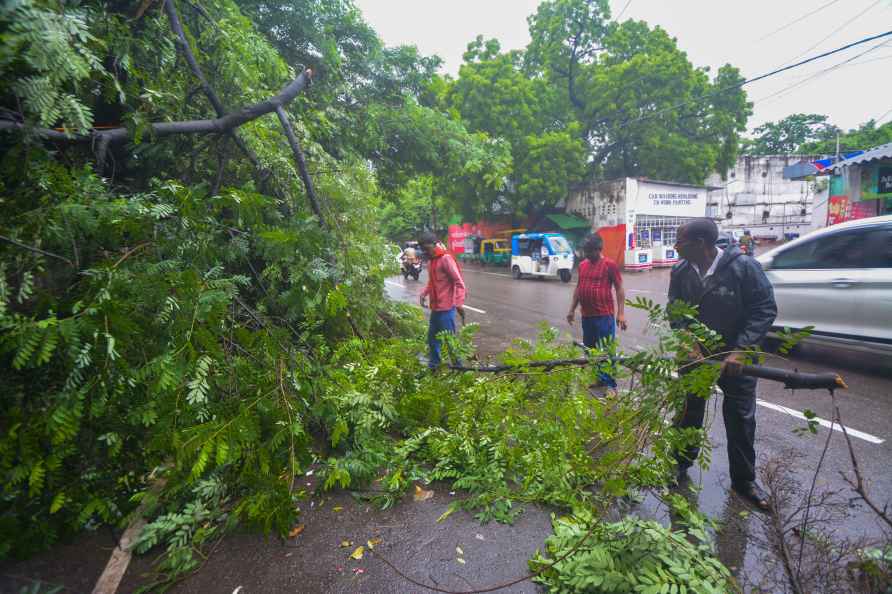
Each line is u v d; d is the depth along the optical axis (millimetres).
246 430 2045
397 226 32781
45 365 1897
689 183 23812
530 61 24688
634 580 1722
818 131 44469
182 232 2391
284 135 4238
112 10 3055
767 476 2102
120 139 2725
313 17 6570
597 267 4441
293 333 3082
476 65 21922
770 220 33375
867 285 4977
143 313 1984
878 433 3480
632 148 24266
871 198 12367
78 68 1985
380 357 3537
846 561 1875
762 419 3842
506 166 8266
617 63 23109
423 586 1962
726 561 2121
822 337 5441
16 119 2186
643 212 21562
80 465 2012
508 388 3150
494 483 2656
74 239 2100
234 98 3941
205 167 3871
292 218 3271
